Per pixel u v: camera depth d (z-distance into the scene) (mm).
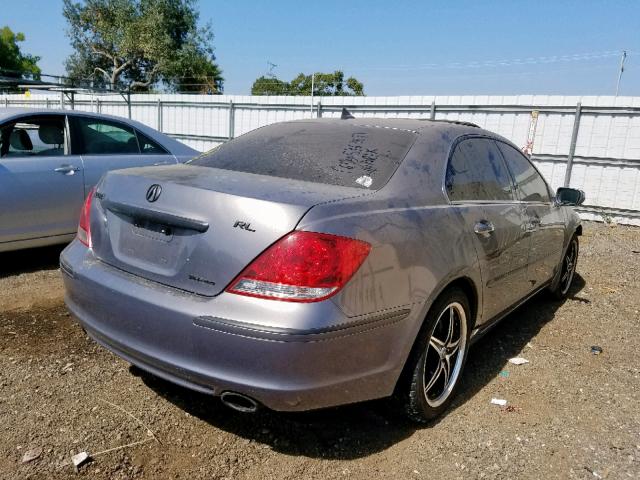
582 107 10492
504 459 2523
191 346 2164
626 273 6434
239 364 2086
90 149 5363
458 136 3248
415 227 2492
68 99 19734
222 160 3090
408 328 2424
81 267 2633
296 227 2094
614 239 8984
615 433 2809
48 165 4957
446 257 2635
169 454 2404
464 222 2859
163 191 2393
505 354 3787
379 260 2264
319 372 2107
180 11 35062
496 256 3180
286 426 2686
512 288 3590
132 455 2371
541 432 2777
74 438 2451
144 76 37188
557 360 3723
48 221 4988
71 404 2725
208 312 2123
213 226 2193
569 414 2982
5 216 4676
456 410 2959
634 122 10109
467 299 2943
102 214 2678
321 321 2059
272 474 2324
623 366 3678
